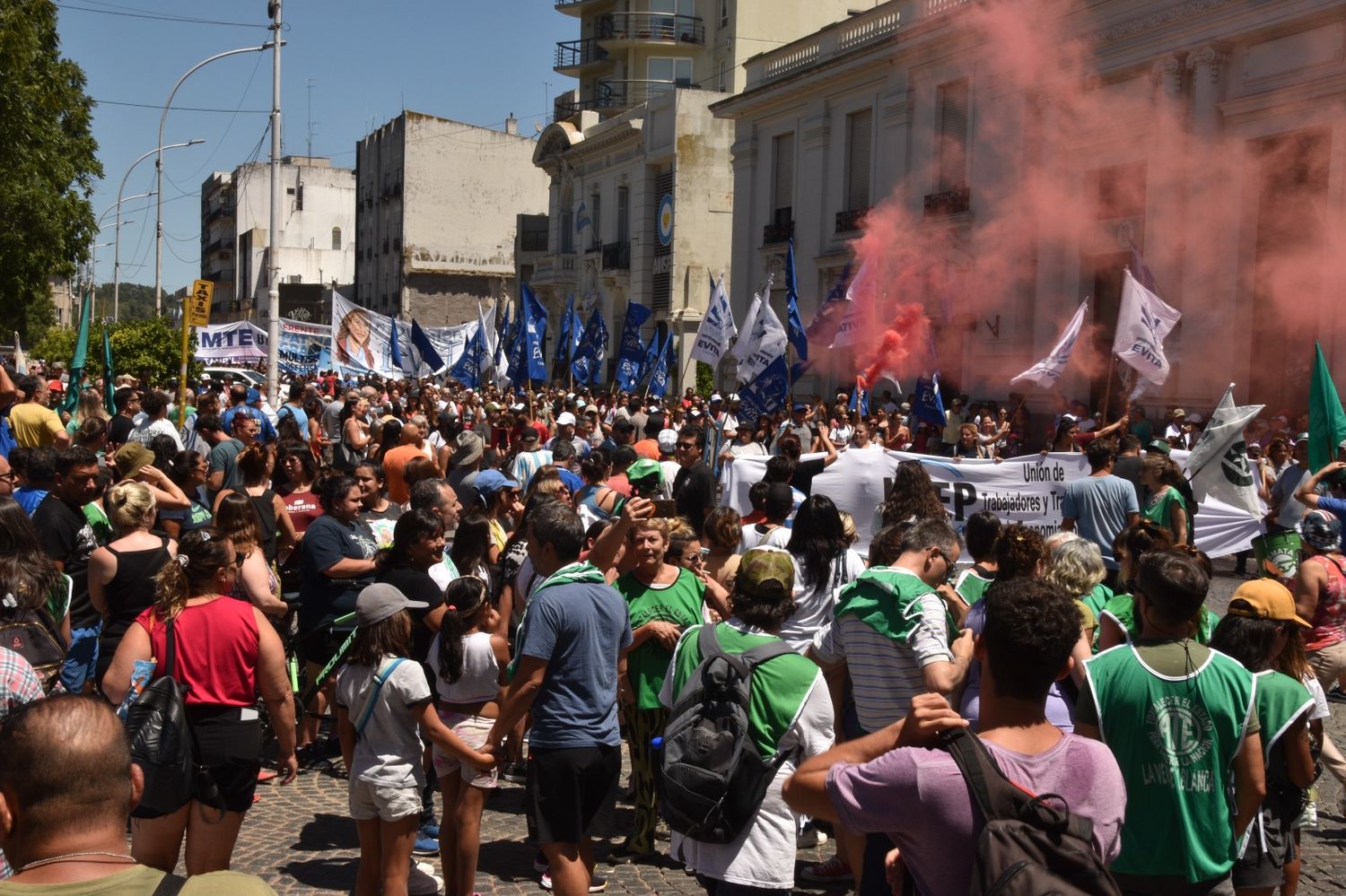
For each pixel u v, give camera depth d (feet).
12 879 7.42
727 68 149.38
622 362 78.38
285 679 16.44
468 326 106.22
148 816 14.58
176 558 16.21
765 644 14.38
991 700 10.09
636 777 20.43
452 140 253.44
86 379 58.13
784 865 13.98
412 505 25.23
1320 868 20.06
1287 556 34.50
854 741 10.16
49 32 82.12
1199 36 69.00
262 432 47.37
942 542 16.81
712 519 22.82
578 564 17.08
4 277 84.74
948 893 9.12
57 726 7.66
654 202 143.33
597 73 172.45
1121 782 9.78
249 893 7.52
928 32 90.68
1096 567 18.53
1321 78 62.18
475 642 18.51
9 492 26.03
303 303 301.43
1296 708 13.82
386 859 16.89
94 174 90.79
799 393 106.93
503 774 25.11
